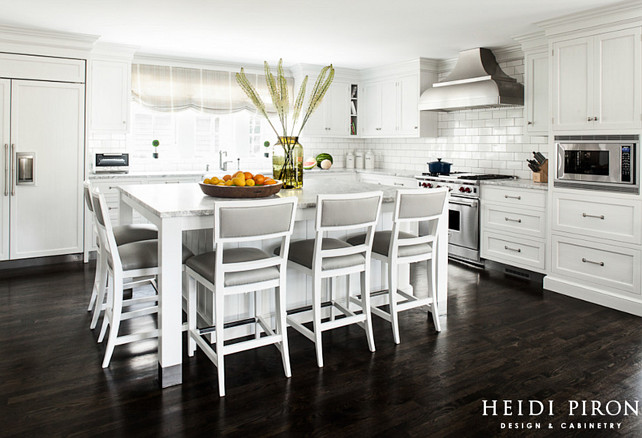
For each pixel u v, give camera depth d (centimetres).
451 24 445
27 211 493
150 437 215
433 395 253
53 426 222
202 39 512
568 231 424
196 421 228
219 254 251
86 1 385
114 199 545
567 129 418
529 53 492
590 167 403
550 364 290
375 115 693
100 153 566
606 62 386
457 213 543
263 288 269
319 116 688
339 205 282
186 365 287
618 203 385
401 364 290
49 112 493
